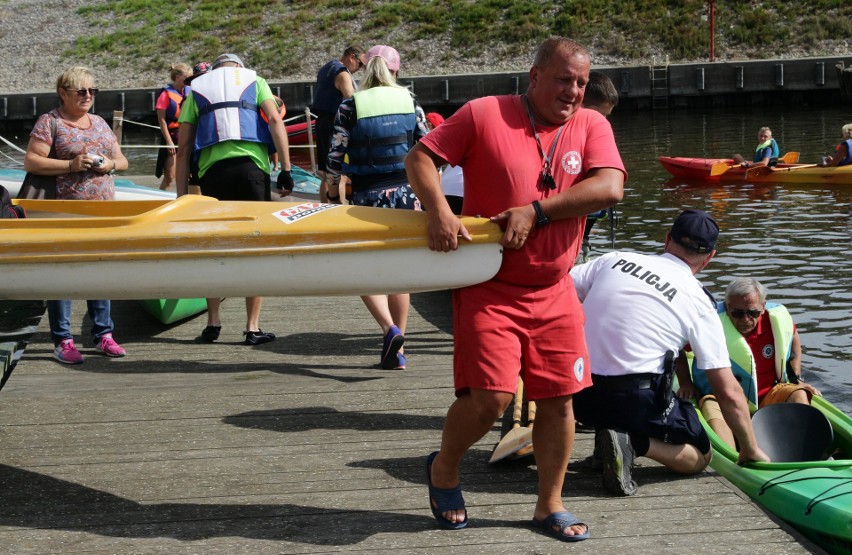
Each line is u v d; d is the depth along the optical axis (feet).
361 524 18.17
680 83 158.51
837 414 26.99
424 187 16.40
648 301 20.49
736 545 17.26
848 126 83.41
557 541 17.38
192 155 30.19
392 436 22.99
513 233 15.90
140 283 18.47
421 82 160.25
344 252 18.04
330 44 189.37
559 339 16.69
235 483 20.20
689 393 23.25
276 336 32.78
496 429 23.53
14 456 21.72
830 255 57.98
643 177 91.15
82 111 28.96
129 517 18.56
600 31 179.83
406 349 31.19
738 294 25.80
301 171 73.00
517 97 16.62
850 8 176.35
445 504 17.79
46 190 28.91
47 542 17.51
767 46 171.94
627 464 19.39
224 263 18.31
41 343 31.91
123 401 25.63
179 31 199.41
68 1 218.38
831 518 20.03
